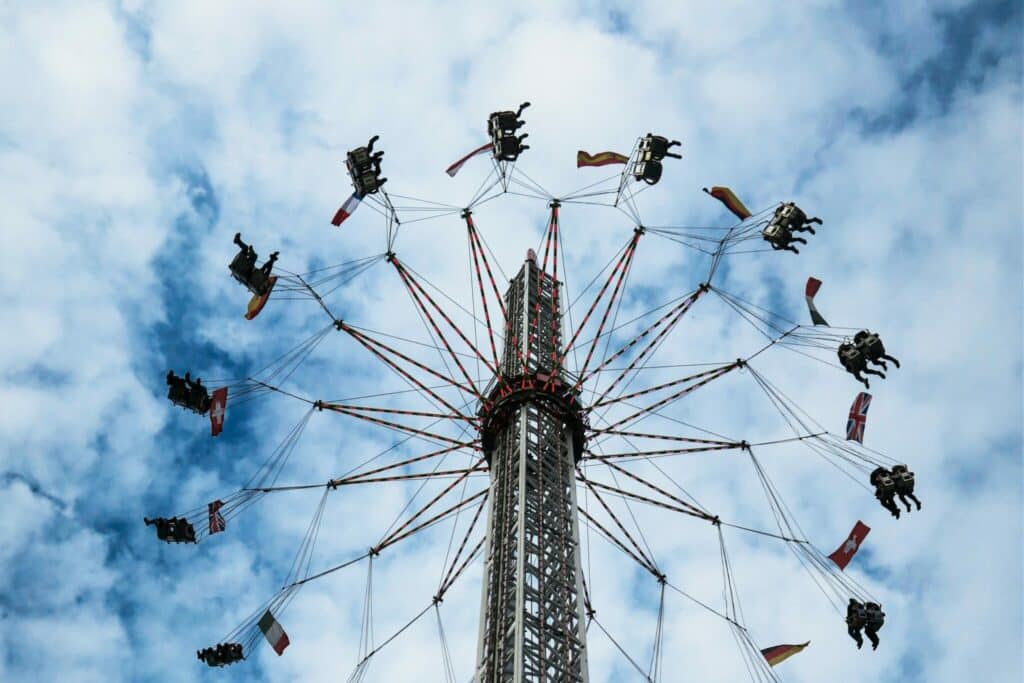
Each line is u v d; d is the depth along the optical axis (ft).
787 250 232.53
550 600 207.10
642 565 237.86
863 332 222.69
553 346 257.96
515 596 205.46
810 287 226.38
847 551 222.28
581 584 209.77
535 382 239.71
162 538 226.99
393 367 233.55
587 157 241.55
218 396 219.41
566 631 201.87
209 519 229.25
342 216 228.84
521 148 232.32
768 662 224.33
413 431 238.68
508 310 268.62
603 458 240.12
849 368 223.71
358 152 224.94
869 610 216.33
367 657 232.94
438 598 236.02
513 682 191.83
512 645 199.72
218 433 219.82
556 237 253.65
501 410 236.22
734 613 231.09
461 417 237.86
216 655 223.71
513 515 220.43
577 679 196.34
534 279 275.18
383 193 230.07
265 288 220.23
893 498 221.87
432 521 237.45
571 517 221.05
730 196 237.25
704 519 239.71
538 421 234.79
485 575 214.69
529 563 210.59
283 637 227.40
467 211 242.17
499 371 241.35
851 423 224.12
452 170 234.58
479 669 202.49
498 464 231.71
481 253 242.99
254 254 218.79
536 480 223.30
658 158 234.38
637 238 240.73
